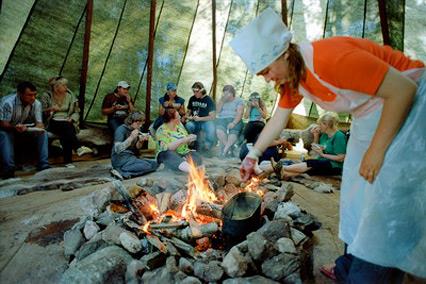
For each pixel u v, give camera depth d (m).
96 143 5.52
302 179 4.03
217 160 5.35
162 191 2.77
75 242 1.89
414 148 1.10
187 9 6.54
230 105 5.90
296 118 7.27
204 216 2.24
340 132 4.07
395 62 1.19
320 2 6.44
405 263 1.17
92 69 5.80
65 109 4.93
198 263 1.68
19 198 3.03
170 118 4.25
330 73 1.10
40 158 4.39
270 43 1.15
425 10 5.20
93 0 5.30
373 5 5.92
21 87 4.06
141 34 6.21
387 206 1.14
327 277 1.81
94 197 2.21
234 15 6.86
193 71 7.20
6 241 2.11
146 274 1.64
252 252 1.69
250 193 2.01
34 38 4.88
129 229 1.92
